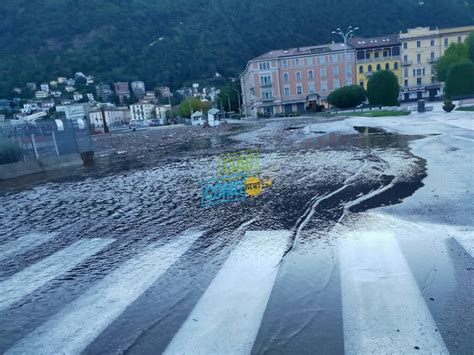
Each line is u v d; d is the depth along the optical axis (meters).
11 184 14.91
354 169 10.67
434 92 77.06
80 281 4.71
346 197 7.60
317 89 81.12
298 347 3.02
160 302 3.96
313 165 12.00
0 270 5.37
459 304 3.44
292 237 5.58
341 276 4.18
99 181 13.16
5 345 3.41
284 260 4.76
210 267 4.77
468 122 21.00
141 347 3.20
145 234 6.48
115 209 8.56
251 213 7.12
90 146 21.80
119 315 3.77
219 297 3.95
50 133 19.98
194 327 3.43
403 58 77.31
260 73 80.75
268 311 3.60
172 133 51.44
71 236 6.77
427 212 6.09
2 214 9.14
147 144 32.62
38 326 3.70
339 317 3.39
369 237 5.27
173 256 5.27
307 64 80.38
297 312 3.54
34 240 6.71
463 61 41.53
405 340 3.00
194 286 4.27
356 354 2.88
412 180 8.52
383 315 3.36
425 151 12.49
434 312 3.34
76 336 3.46
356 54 79.25
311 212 6.78
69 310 3.97
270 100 81.50
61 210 8.98
